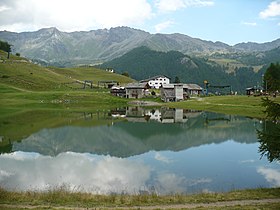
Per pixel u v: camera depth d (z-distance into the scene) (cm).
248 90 18500
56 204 2597
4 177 3744
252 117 9694
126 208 2480
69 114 10556
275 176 3762
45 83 18750
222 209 2362
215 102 14012
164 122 8950
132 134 6981
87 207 2520
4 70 19288
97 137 6569
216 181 3578
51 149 5403
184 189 3288
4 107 11544
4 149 5303
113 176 3806
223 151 5275
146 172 3984
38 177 3756
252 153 5091
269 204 2486
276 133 2908
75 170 4081
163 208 2461
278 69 16162
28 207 2488
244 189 3084
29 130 7144
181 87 17138
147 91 19562
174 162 4522
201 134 7000
